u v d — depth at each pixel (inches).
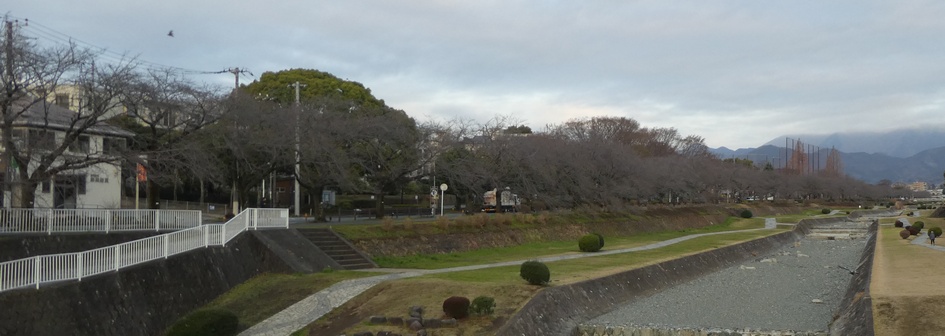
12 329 664.4
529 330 856.9
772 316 1111.6
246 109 1551.4
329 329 858.8
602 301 1134.4
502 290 982.4
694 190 3639.3
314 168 1822.1
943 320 783.1
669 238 2508.6
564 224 2287.2
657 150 4001.0
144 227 1115.3
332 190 2748.5
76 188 1515.7
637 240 2368.4
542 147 2321.6
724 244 2222.0
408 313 872.9
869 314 836.0
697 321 1058.7
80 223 1011.9
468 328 811.4
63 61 1123.9
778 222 3880.4
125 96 1282.0
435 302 922.7
